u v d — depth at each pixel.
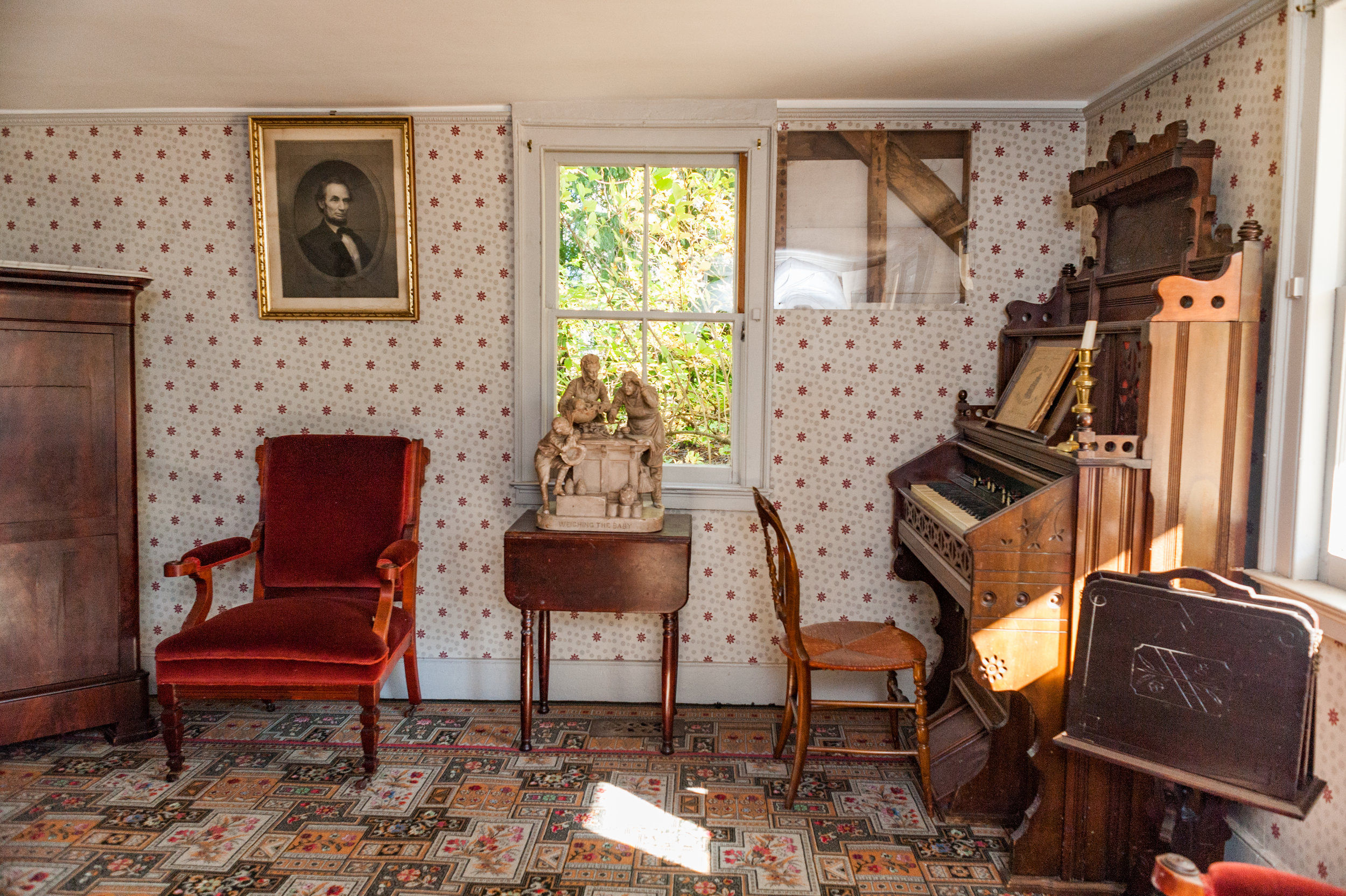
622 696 3.41
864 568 3.30
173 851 2.33
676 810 2.58
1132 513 2.13
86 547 2.94
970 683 2.89
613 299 3.35
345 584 3.06
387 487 3.09
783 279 3.23
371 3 2.26
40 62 2.74
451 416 3.36
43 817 2.50
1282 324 2.10
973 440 3.08
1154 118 2.71
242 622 2.68
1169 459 2.11
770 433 3.27
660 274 3.34
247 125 3.28
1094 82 2.91
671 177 3.29
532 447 3.33
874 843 2.43
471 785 2.71
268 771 2.79
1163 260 2.39
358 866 2.27
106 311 2.93
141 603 3.49
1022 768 2.54
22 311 2.79
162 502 3.44
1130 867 2.21
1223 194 2.37
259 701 3.37
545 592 2.84
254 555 3.44
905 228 3.20
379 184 3.26
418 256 3.30
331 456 3.11
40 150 3.32
